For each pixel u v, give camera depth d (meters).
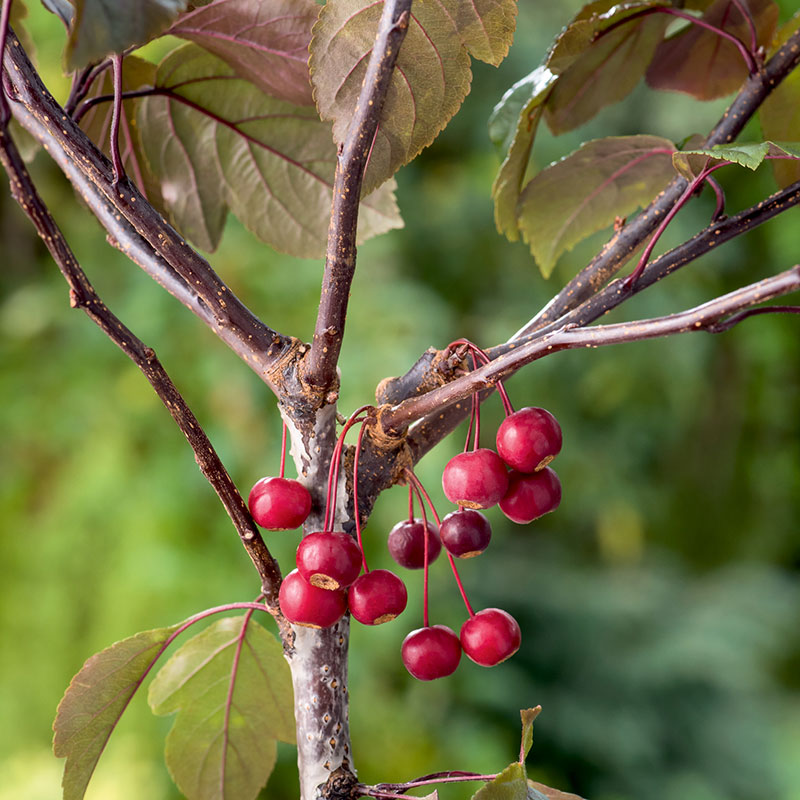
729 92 0.46
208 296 0.36
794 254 1.75
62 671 1.02
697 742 1.65
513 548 1.90
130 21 0.30
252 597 1.03
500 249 1.68
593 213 0.44
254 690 0.41
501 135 0.42
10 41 0.34
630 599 1.85
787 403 2.05
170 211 0.44
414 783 0.36
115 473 1.05
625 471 1.87
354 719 1.09
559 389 1.75
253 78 0.41
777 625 1.92
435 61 0.34
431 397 0.35
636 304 1.72
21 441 1.08
